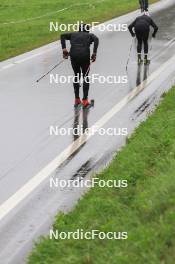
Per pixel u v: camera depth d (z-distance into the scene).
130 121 32.91
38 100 39.38
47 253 17.12
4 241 18.95
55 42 69.75
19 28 86.56
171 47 61.88
